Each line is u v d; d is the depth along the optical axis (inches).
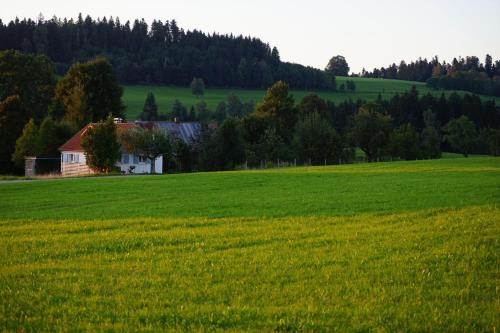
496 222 1045.2
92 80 5251.0
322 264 787.4
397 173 2351.1
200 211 1327.5
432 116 7313.0
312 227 1078.4
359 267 767.1
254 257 837.2
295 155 4566.9
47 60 5816.9
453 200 1352.1
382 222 1112.2
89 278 738.8
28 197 1777.8
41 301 644.1
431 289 666.8
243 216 1230.9
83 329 553.9
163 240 986.1
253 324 563.5
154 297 653.3
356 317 577.0
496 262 770.2
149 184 2118.6
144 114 7293.3
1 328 558.6
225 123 3897.6
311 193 1641.2
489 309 593.3
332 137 4623.5
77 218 1270.9
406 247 875.4
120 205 1501.0
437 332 538.6
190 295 656.4
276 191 1742.1
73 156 3863.2
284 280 716.0
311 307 605.6
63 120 4554.6
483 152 6574.8
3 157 4318.4
